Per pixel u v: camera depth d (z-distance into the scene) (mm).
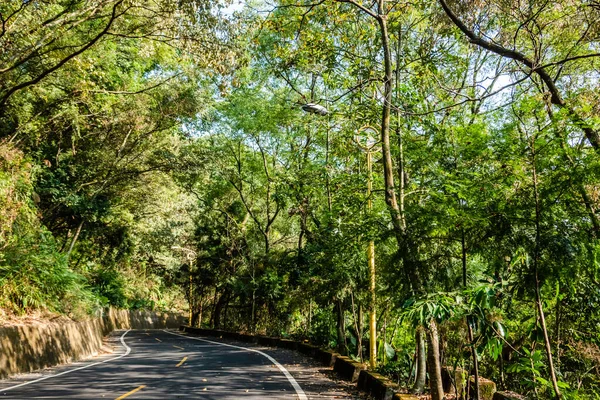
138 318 48562
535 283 5754
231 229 33250
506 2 9750
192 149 28125
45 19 14039
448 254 8008
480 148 7348
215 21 13508
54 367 14703
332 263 14500
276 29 12898
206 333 35312
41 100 20812
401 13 12328
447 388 9461
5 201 15922
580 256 6078
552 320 10141
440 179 8461
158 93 24219
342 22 13141
